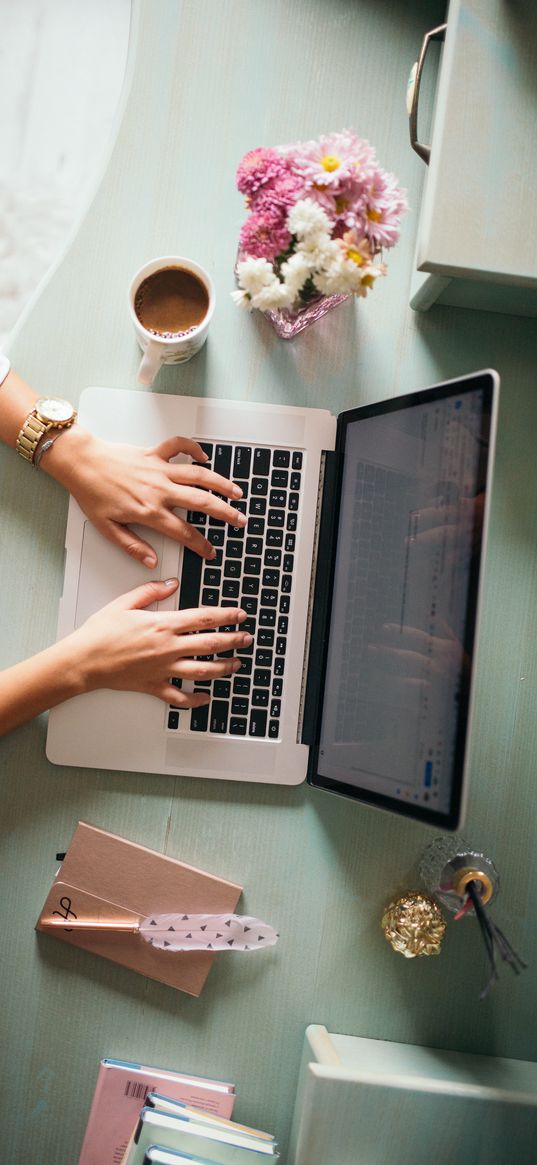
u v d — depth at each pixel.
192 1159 0.84
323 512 0.97
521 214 0.82
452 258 0.81
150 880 0.97
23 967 0.99
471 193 0.81
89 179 1.18
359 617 0.91
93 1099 0.98
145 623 0.93
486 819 1.01
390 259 1.00
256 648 0.97
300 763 0.97
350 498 0.93
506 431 1.02
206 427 0.96
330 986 1.00
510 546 1.02
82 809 0.99
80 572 0.97
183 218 0.98
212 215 0.98
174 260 0.89
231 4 0.98
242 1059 0.99
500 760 1.02
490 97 0.81
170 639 0.93
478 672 1.01
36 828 0.99
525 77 0.81
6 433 0.94
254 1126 0.99
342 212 0.81
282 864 1.00
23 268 1.18
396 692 0.85
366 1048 0.98
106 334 0.98
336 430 0.97
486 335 1.01
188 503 0.93
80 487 0.94
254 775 0.97
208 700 0.96
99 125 1.18
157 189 0.98
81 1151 0.96
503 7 0.81
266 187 0.81
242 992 1.00
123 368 0.98
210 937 0.96
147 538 0.97
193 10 0.98
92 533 0.97
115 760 0.97
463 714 0.77
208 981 1.00
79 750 0.97
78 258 0.98
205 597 0.97
